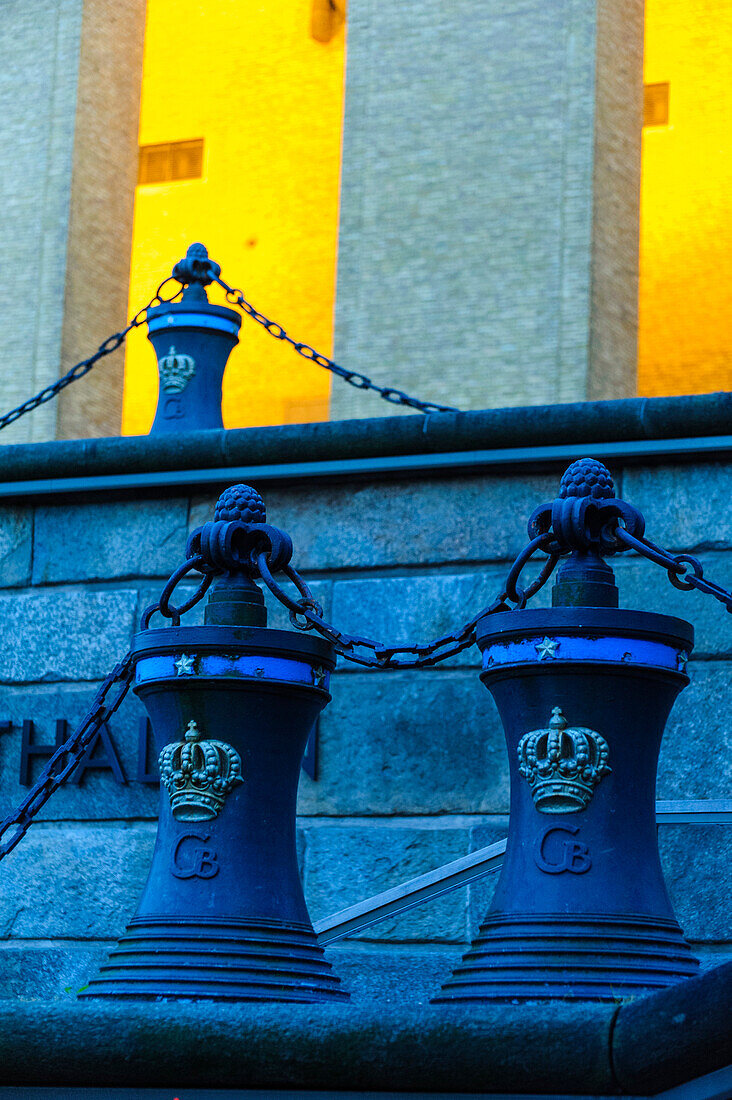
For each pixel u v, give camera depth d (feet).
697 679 27.20
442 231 70.49
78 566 32.09
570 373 67.56
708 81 108.78
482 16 71.26
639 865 16.92
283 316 113.29
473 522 29.37
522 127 69.97
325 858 28.73
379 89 72.38
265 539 18.75
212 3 115.14
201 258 35.86
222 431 30.94
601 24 69.87
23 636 32.14
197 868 17.83
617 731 17.04
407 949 27.61
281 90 114.93
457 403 68.95
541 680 17.08
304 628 18.88
